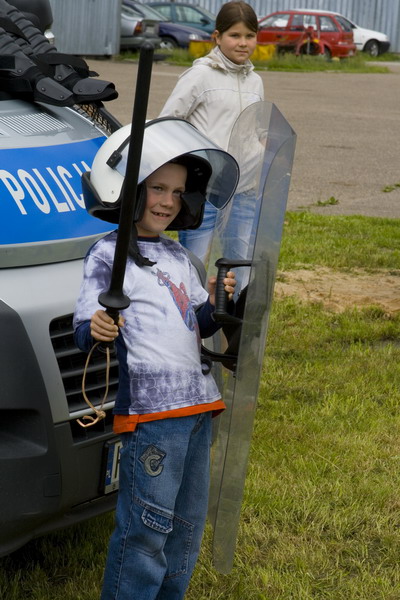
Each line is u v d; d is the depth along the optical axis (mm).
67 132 4926
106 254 3605
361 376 7008
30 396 3826
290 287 9195
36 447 3855
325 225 12023
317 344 7680
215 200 3916
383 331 8039
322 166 17047
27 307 3900
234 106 6926
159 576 3639
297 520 5043
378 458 5746
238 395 3721
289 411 6336
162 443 3543
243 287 4047
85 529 4859
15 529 3855
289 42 40156
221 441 3848
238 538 4844
